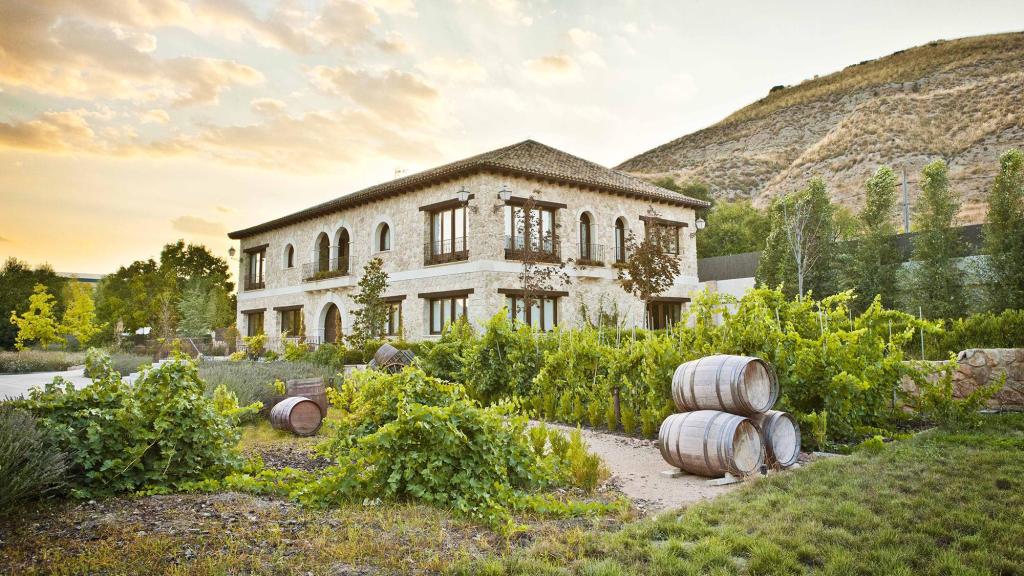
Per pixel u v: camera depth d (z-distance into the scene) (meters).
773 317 9.89
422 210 22.98
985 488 5.14
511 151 24.27
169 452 5.66
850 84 100.12
